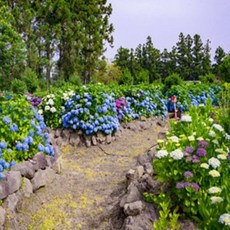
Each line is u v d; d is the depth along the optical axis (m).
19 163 4.74
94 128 7.75
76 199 4.88
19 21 33.09
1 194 4.00
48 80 32.16
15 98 5.75
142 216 3.67
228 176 3.48
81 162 6.85
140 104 10.76
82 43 34.25
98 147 7.72
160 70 63.09
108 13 37.12
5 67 30.33
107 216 4.24
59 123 8.23
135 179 4.59
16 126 4.98
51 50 35.03
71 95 8.50
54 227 4.14
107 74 38.38
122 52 59.47
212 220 2.73
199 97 14.11
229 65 17.59
